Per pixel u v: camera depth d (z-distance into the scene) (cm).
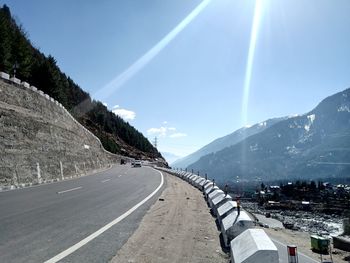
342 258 1154
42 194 1823
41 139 3111
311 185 12344
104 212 1285
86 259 684
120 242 842
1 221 1023
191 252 797
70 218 1124
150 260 712
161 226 1091
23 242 786
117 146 13812
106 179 3222
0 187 2050
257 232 696
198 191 2483
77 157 4184
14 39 6650
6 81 2892
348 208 7738
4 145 2362
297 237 1546
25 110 3052
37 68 7600
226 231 873
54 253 710
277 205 7469
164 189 2414
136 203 1595
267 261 578
